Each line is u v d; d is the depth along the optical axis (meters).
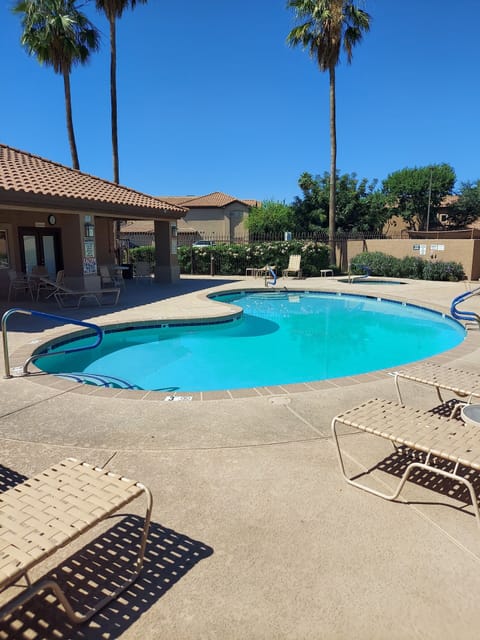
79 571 2.54
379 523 2.98
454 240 21.84
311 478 3.53
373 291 16.81
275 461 3.80
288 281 20.83
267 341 10.55
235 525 2.95
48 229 15.70
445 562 2.62
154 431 4.38
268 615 2.25
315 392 5.54
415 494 3.32
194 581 2.47
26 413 4.85
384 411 3.79
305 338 10.84
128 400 5.25
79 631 2.15
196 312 11.88
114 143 25.12
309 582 2.46
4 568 1.93
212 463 3.75
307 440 4.19
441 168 46.69
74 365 8.45
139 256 25.92
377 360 9.12
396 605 2.31
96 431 4.38
